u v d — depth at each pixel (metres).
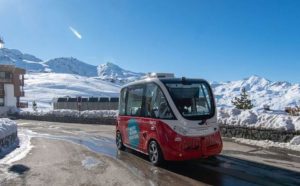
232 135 16.39
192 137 10.02
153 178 9.10
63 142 17.14
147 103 11.58
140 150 12.03
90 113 33.19
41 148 14.98
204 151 10.17
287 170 9.62
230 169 9.91
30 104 106.19
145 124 11.52
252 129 15.32
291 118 14.33
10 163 11.42
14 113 45.19
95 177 9.34
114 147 15.13
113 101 43.78
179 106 10.21
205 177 9.09
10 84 63.91
